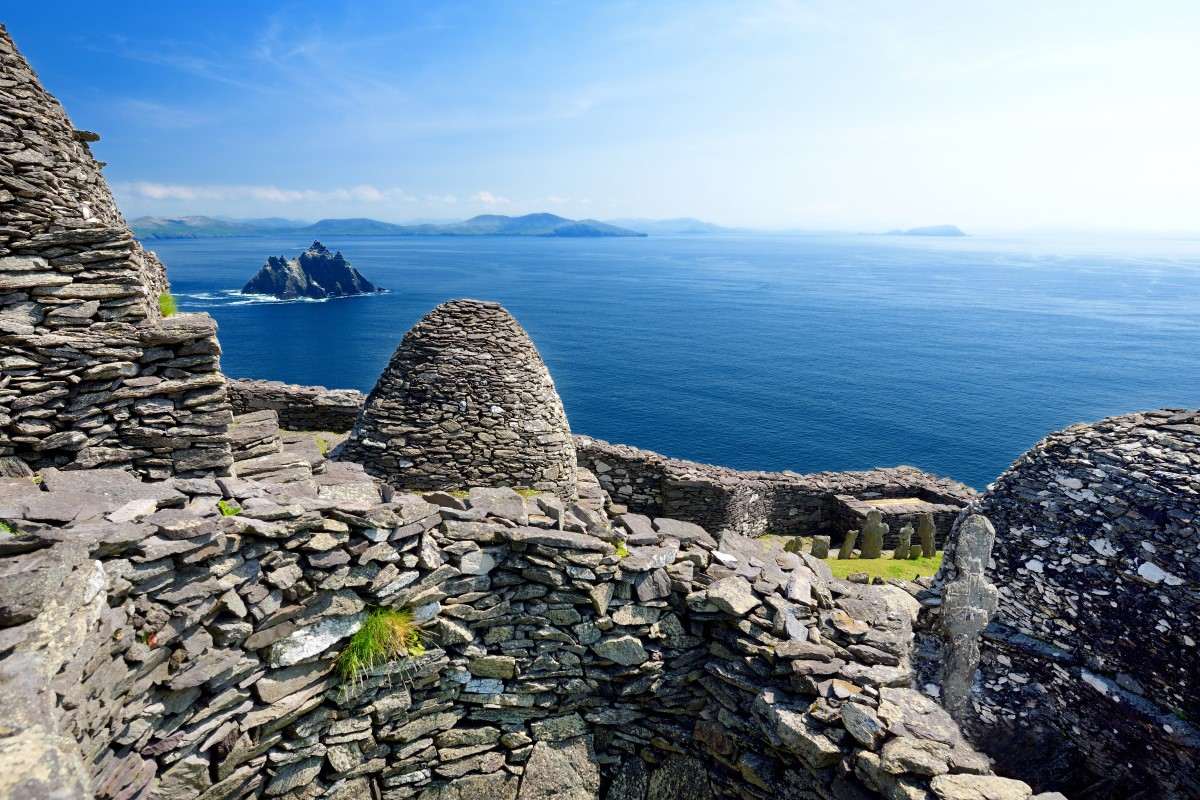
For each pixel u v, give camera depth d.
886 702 6.61
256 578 5.96
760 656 7.39
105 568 4.90
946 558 12.02
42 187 9.90
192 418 7.43
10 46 10.21
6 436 6.60
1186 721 9.20
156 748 5.37
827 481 22.53
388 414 12.12
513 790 7.65
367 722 6.88
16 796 2.91
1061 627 10.63
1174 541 9.65
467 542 7.26
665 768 7.95
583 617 7.64
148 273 13.37
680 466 20.75
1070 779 10.12
